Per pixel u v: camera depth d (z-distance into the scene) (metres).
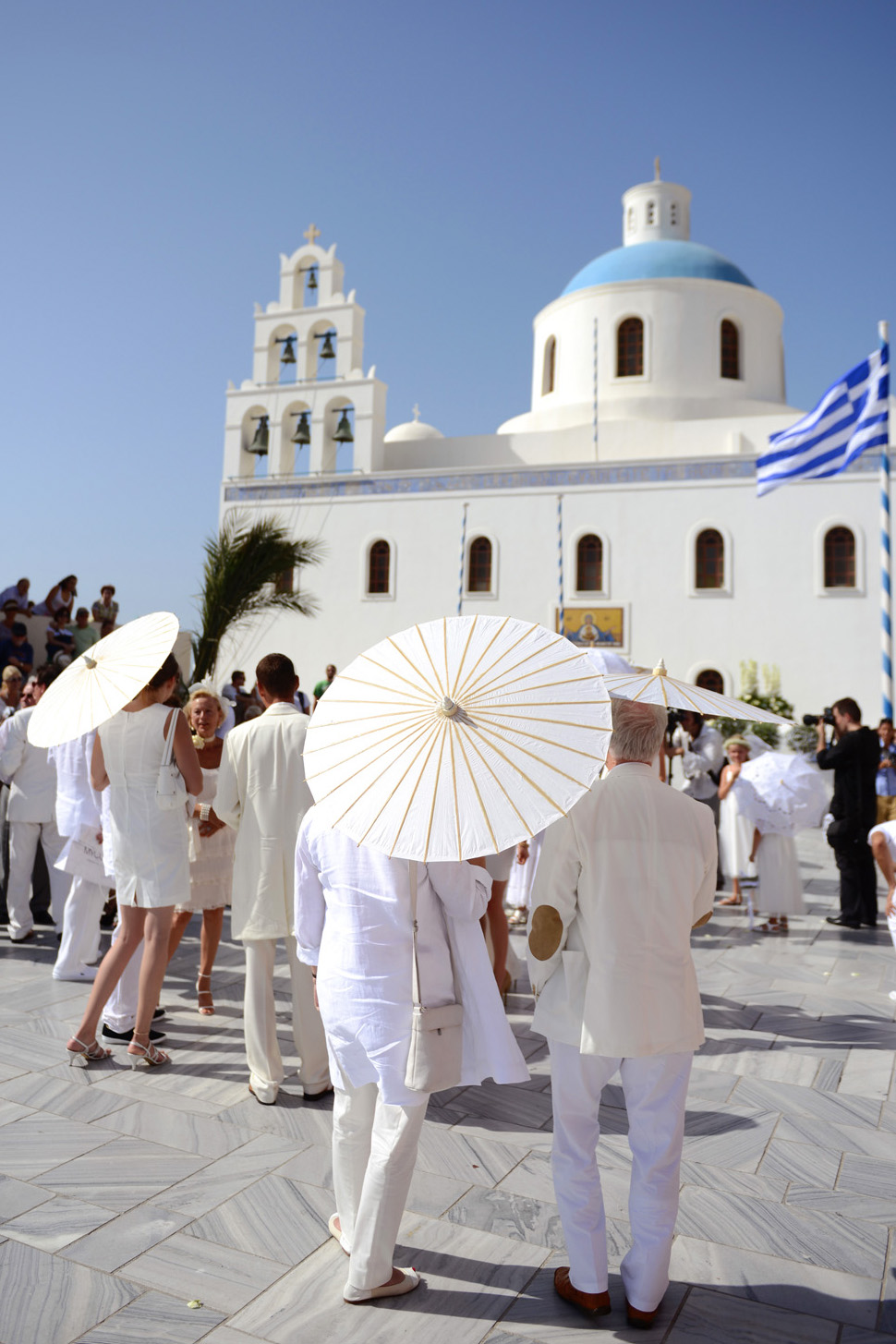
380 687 2.90
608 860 3.08
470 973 3.14
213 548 14.49
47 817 7.77
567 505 25.91
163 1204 3.75
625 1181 4.03
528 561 26.08
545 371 31.38
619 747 3.26
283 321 28.23
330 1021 3.17
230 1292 3.20
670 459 25.25
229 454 28.58
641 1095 3.12
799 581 24.14
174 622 5.00
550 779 2.56
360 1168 3.38
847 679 23.62
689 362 29.16
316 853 3.28
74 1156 4.13
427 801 2.58
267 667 5.01
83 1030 5.15
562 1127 3.21
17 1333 2.96
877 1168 4.23
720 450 27.41
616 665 5.14
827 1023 6.29
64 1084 4.93
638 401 28.77
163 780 5.00
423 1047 3.00
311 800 4.80
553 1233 3.63
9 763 7.55
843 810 9.39
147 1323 3.03
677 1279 3.36
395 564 27.09
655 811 3.15
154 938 5.12
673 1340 3.03
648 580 25.12
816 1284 3.35
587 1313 3.14
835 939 8.77
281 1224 3.62
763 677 24.06
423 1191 3.93
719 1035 6.00
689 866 3.15
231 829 6.22
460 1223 3.69
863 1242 3.62
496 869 6.23
